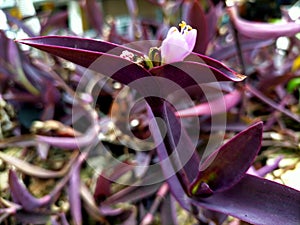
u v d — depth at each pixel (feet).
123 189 0.66
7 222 0.66
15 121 0.92
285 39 1.04
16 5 1.20
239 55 0.79
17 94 0.93
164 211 0.60
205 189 0.43
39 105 0.94
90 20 1.03
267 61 1.04
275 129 0.81
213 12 0.85
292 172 0.71
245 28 0.73
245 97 0.78
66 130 0.77
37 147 0.79
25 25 0.99
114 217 0.65
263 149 0.80
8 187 0.69
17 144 0.78
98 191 0.64
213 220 0.47
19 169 0.70
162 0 1.08
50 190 0.75
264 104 0.88
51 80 0.94
